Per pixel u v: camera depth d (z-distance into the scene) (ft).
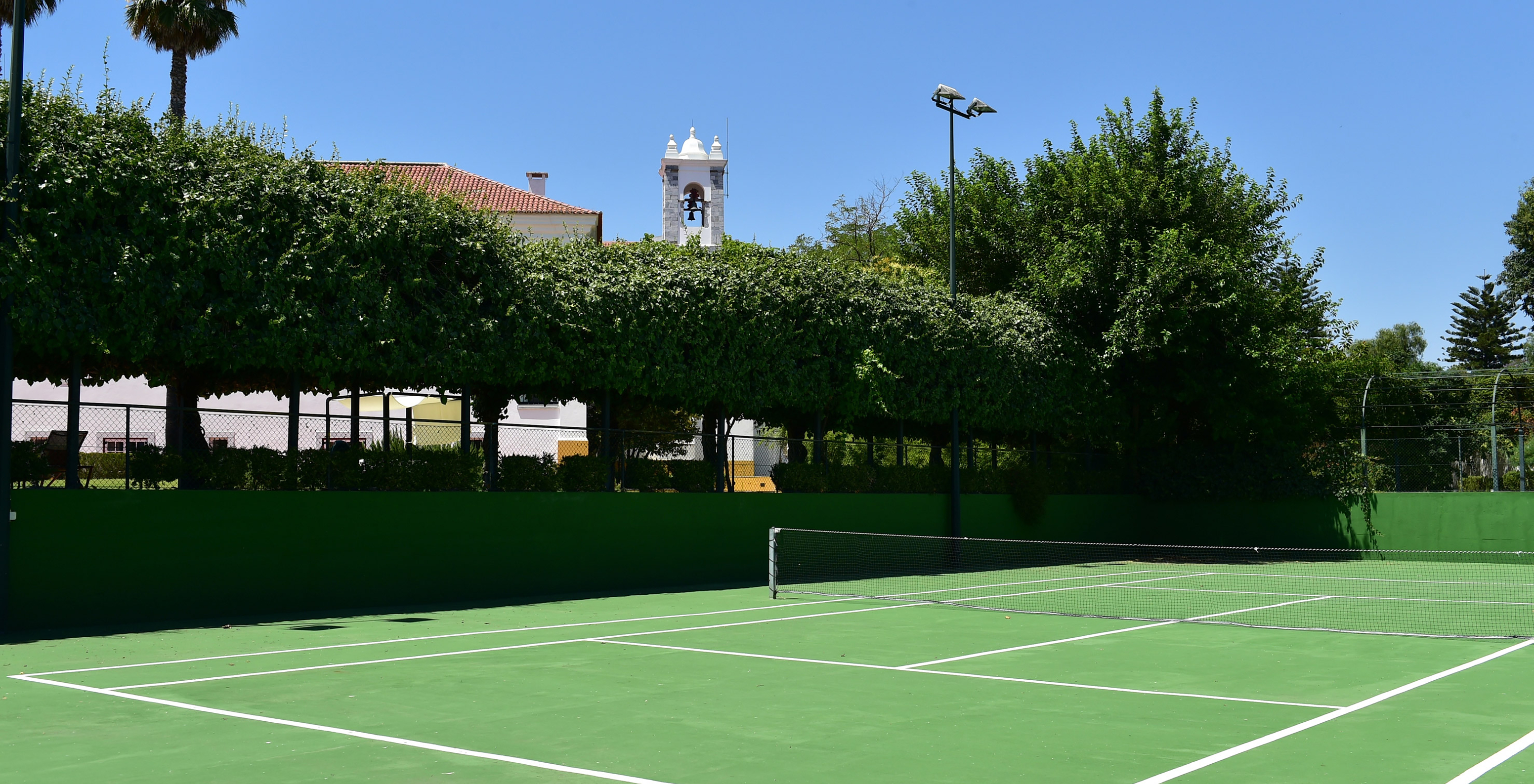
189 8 91.61
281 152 54.49
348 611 53.78
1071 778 21.75
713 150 205.16
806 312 76.64
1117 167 102.78
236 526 51.83
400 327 55.16
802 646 41.68
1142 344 94.68
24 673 34.24
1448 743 25.13
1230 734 26.02
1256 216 107.04
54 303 44.47
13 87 44.39
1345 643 43.68
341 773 21.68
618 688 31.94
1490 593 66.18
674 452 74.13
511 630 46.29
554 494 63.87
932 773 22.13
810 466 79.20
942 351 85.66
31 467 47.42
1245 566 91.25
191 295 48.75
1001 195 108.99
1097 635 45.55
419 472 58.44
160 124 50.67
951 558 87.81
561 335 62.18
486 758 23.08
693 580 70.44
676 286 68.49
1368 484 101.86
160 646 40.88
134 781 21.04
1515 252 178.91
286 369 52.65
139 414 52.06
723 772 22.07
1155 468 109.19
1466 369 257.75
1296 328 109.40
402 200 57.06
